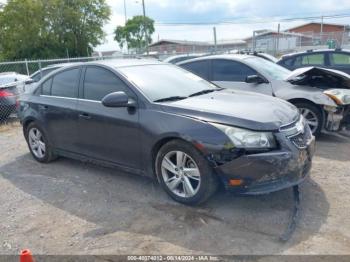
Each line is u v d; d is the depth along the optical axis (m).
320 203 3.77
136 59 5.12
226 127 3.45
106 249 3.14
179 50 31.31
